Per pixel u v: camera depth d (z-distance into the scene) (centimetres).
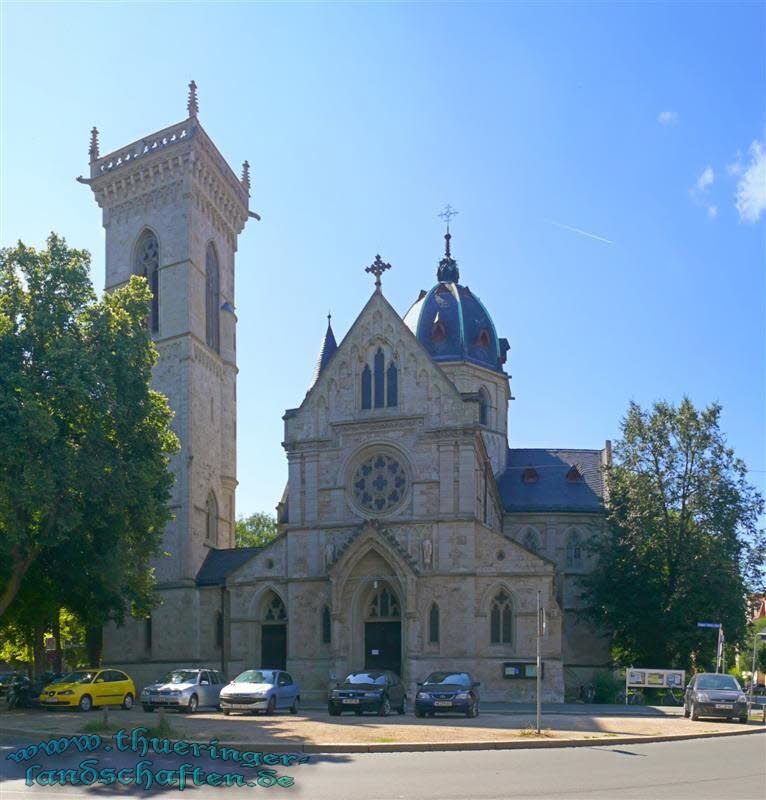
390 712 5050
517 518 8788
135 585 6197
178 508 7688
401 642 6531
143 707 5147
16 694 5603
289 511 6994
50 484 4944
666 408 7975
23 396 5078
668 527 7625
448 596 6525
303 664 6725
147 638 7581
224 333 8706
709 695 4959
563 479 9050
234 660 6969
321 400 7069
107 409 5469
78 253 5681
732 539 7588
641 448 7906
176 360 7994
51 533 5281
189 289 8069
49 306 5453
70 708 5169
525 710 5634
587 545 7981
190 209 8188
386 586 6681
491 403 9138
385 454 6881
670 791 2425
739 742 3838
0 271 5522
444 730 3850
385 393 6956
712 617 7394
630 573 7506
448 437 6719
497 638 6475
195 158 8206
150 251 8462
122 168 8512
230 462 8575
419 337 9044
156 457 5831
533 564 6481
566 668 8281
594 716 5125
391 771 2767
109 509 5481
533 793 2356
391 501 6800
